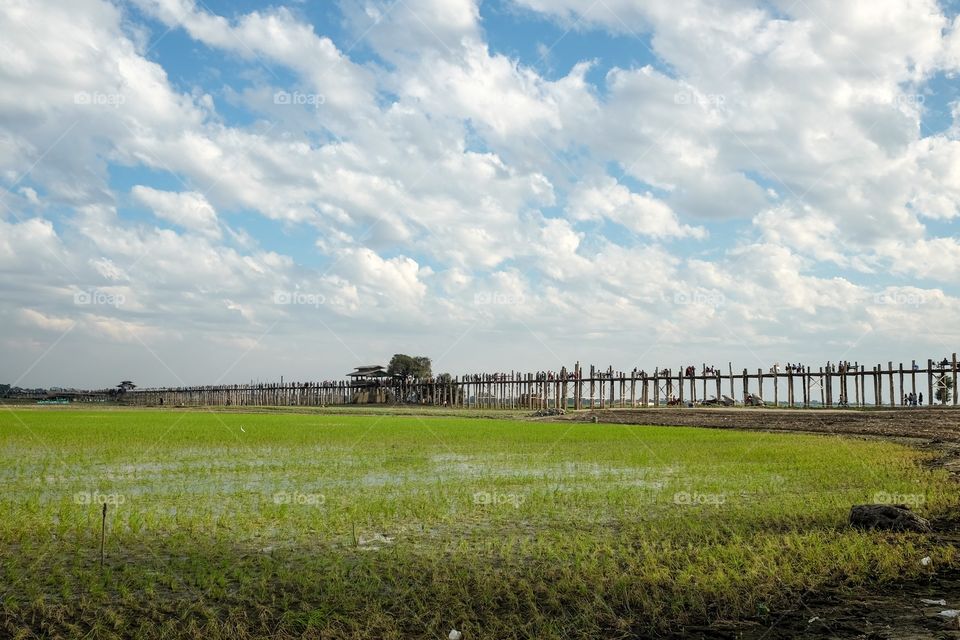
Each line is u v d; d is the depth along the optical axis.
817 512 14.73
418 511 15.16
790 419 49.34
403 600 9.35
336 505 16.09
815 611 8.70
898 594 9.27
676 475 21.67
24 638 8.02
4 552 11.62
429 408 92.06
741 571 10.30
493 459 26.55
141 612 8.85
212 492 18.16
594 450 30.14
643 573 10.31
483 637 8.04
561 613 8.88
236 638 8.05
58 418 58.97
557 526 13.86
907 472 21.36
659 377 73.81
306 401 123.19
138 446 31.05
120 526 13.42
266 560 11.17
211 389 141.25
